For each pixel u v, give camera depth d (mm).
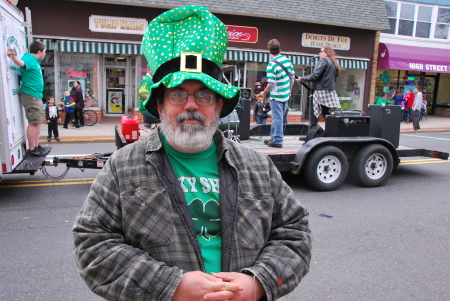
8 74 5184
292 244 1547
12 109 5328
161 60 1596
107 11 13141
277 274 1427
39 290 3125
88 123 13750
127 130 6129
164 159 1530
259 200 1555
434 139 12953
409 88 20328
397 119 6840
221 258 1470
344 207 5414
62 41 12906
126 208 1411
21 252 3791
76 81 13000
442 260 3848
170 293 1279
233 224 1489
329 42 15992
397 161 6699
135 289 1293
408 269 3645
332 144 6246
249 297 1367
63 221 4656
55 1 12641
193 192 1516
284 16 14750
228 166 1580
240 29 14609
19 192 5801
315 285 3324
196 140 1489
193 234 1438
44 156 6109
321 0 15750
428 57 17703
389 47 17422
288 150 6273
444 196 6109
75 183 6363
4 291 3090
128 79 15352
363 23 16031
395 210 5348
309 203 5547
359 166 6297
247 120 7133
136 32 13500
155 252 1399
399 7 18344
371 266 3688
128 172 1469
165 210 1430
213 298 1286
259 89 15664
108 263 1333
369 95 17266
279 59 6449
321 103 6879
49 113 10547
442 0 18781
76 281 3285
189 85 1513
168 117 1531
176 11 1591
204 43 1563
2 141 5012
